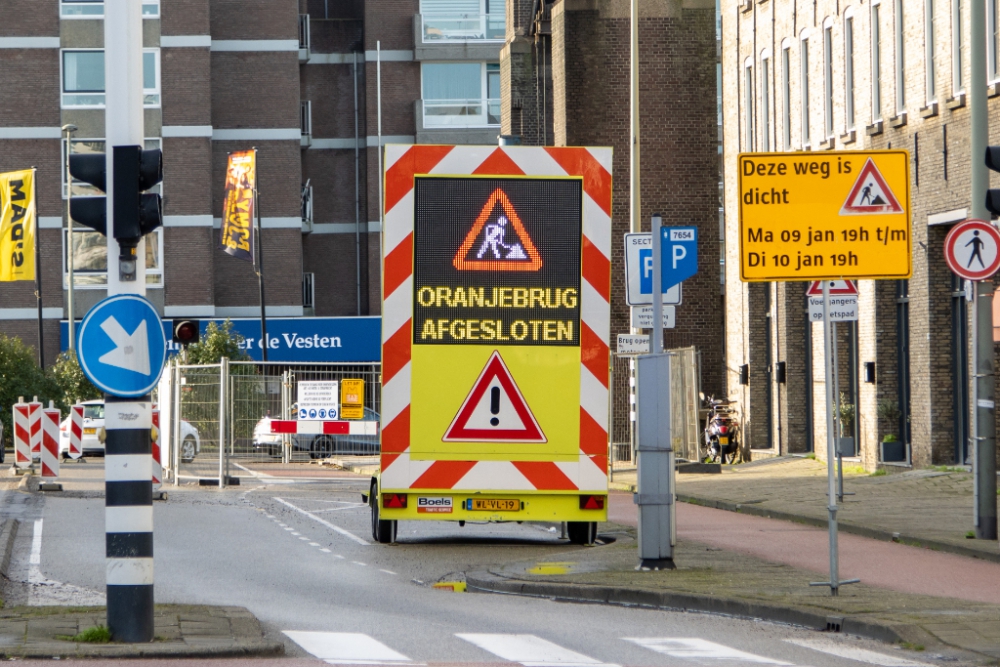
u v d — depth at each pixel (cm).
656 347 2295
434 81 9950
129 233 1562
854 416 5103
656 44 6606
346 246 9975
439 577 2345
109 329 1569
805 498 3791
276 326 9250
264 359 8406
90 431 6575
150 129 9212
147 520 1569
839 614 1755
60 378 7906
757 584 2080
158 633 1612
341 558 2603
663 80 6600
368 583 2256
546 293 2611
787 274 2003
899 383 4756
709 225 6606
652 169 6581
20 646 1514
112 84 1574
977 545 2567
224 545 2798
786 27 5612
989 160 2281
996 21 3988
